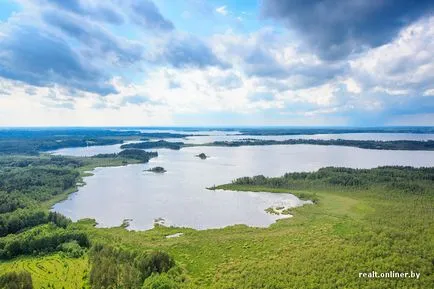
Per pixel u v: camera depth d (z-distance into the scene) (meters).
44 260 129.00
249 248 132.50
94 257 122.56
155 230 163.62
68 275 116.75
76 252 133.62
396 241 117.00
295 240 135.62
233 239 144.50
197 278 108.25
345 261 103.00
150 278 106.06
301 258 110.94
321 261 105.56
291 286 92.69
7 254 132.75
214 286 99.25
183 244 141.12
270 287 93.69
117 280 106.50
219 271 111.88
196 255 129.25
